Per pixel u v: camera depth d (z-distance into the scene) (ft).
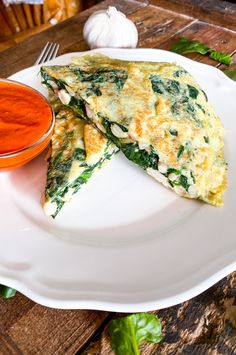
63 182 1.04
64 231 0.99
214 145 1.14
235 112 1.26
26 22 2.59
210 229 0.97
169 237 0.97
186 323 0.86
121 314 0.86
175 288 0.84
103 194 1.08
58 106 1.24
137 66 1.17
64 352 0.81
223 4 1.71
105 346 0.82
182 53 1.53
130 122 1.07
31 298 0.81
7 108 1.06
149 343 0.83
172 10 1.77
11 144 1.02
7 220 0.99
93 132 1.14
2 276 0.84
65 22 1.69
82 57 1.26
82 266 0.89
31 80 1.32
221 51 1.57
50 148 1.13
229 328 0.85
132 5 1.80
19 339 0.82
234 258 0.88
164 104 1.09
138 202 1.06
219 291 0.90
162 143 1.05
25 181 1.09
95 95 1.11
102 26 1.48
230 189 1.06
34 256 0.90
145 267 0.89
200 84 1.34
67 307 0.80
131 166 1.15
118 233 0.99
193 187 1.04
